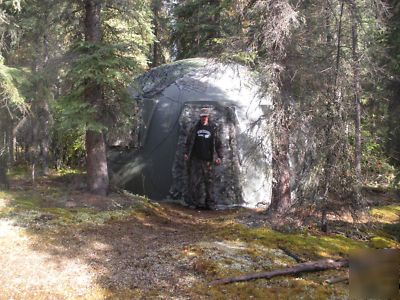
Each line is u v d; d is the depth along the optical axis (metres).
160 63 19.41
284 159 6.87
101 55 7.33
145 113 9.61
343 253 5.18
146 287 3.98
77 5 8.01
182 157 8.98
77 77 7.43
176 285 4.06
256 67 6.54
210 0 16.02
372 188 10.66
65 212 6.73
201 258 4.81
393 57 7.39
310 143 6.12
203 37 15.33
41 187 8.82
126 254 5.01
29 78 7.64
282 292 3.89
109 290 3.86
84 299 3.63
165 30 11.35
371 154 10.69
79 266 4.46
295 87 6.60
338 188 6.14
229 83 9.52
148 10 9.55
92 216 6.73
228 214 7.97
